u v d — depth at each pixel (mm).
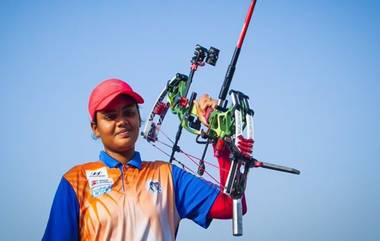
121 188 4738
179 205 5027
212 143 5734
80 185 4766
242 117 5297
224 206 4988
